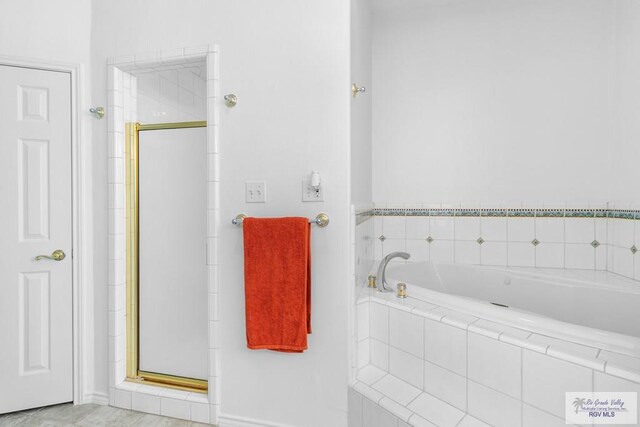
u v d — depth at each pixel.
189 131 1.92
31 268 1.89
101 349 1.96
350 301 1.66
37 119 1.90
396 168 2.80
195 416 1.80
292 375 1.71
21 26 1.88
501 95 2.56
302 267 1.60
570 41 2.42
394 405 1.47
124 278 1.98
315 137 1.68
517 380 1.27
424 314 1.59
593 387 1.09
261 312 1.64
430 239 2.74
